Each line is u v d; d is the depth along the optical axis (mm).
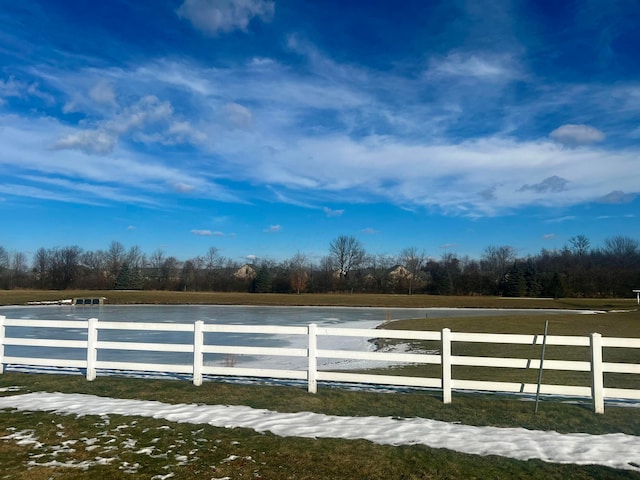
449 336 8930
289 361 18391
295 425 7492
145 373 11594
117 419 7727
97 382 10398
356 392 9570
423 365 16781
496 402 8812
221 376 11312
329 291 90812
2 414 8008
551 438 6941
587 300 70750
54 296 66125
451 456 6250
